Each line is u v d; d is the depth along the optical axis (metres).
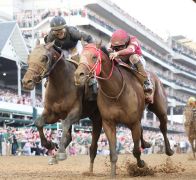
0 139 20.59
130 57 7.41
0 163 12.72
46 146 7.73
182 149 31.53
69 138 7.46
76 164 12.31
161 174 8.13
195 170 9.51
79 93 7.52
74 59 7.80
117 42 7.35
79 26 43.72
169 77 68.50
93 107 7.91
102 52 6.76
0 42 32.34
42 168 10.55
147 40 61.44
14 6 53.44
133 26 55.88
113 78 6.83
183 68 75.44
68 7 43.53
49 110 7.62
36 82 7.09
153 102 8.37
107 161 13.95
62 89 7.42
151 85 7.57
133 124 7.12
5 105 27.89
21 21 44.38
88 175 7.93
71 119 7.35
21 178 7.38
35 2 55.75
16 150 20.95
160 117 8.61
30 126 28.81
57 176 7.78
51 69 7.26
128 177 7.37
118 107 6.95
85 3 45.53
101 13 49.34
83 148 23.08
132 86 7.15
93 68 6.57
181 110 69.56
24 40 33.84
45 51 7.18
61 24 7.71
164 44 67.31
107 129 7.06
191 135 16.02
